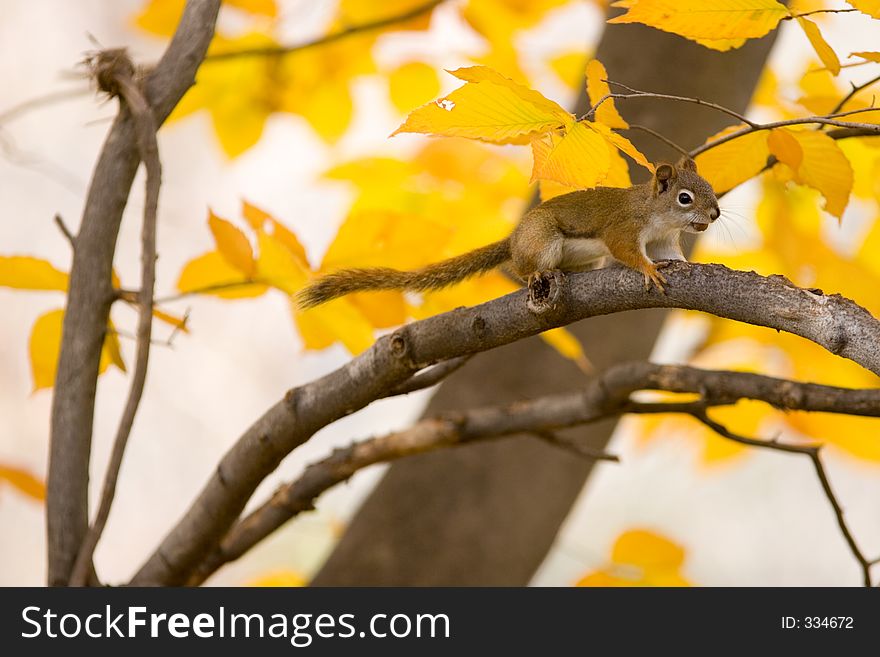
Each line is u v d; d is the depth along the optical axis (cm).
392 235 742
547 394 1071
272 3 1043
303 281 736
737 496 2225
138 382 681
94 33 1934
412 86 1101
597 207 836
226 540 855
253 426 722
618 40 1023
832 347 511
